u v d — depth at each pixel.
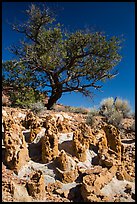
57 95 16.34
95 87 17.11
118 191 5.11
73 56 16.72
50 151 5.73
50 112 11.09
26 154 5.73
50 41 16.94
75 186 5.17
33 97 14.70
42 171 5.45
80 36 16.84
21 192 4.83
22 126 7.27
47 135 5.86
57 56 16.73
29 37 17.20
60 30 16.95
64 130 6.89
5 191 4.84
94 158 5.98
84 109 14.16
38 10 17.08
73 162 5.50
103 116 11.91
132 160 6.38
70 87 17.09
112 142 6.16
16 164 5.42
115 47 16.67
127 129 10.19
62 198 4.92
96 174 5.20
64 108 14.55
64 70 16.83
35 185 4.89
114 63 17.08
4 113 7.14
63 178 5.27
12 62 15.64
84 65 17.23
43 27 17.48
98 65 17.08
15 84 15.11
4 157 5.68
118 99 13.20
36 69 16.62
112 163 5.54
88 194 4.80
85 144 6.12
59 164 5.53
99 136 6.89
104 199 4.78
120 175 5.41
